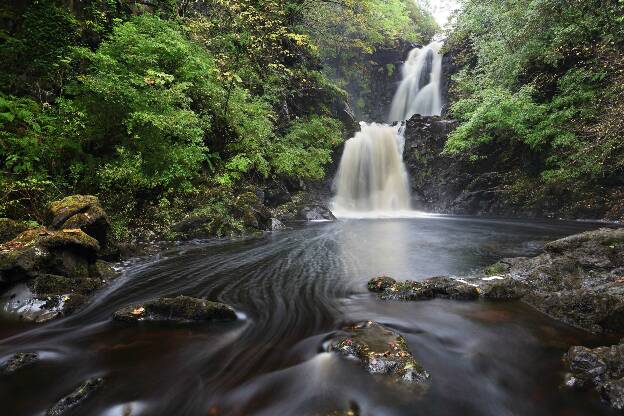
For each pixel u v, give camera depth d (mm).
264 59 14859
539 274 4719
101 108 6930
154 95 7363
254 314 4074
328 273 5867
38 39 6906
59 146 6453
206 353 3139
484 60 15898
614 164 10445
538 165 13617
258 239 9023
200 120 8930
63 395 2545
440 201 16984
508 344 3291
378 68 29875
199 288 5027
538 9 11781
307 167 14734
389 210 18359
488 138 14109
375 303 4418
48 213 5504
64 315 3900
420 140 18203
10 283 4039
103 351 3158
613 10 10188
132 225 7656
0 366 2871
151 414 2355
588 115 10805
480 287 4672
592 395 2510
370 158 18844
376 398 2477
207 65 9875
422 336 3434
